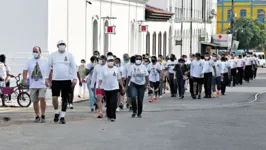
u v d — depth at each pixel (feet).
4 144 61.11
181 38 231.50
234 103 117.19
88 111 96.37
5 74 104.12
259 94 145.07
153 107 106.22
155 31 211.00
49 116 86.99
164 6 232.94
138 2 186.09
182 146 60.85
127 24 176.04
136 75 86.79
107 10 158.71
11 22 124.06
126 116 88.89
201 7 303.27
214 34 317.22
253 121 82.48
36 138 65.16
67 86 78.89
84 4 142.41
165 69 138.00
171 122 80.64
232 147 60.49
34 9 123.03
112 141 63.62
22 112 92.99
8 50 124.16
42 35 122.93
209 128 74.69
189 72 132.77
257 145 61.87
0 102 107.76
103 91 85.05
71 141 63.36
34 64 79.25
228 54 207.72
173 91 135.13
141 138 65.92
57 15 127.44
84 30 143.02
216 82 136.15
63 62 78.89
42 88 79.25
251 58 205.77
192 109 101.86
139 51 189.57
